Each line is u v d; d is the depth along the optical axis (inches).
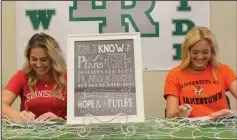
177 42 93.0
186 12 92.9
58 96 68.5
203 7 93.0
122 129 45.7
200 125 49.7
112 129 47.7
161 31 92.7
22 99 70.7
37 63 66.6
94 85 47.8
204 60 67.4
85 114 46.6
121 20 92.7
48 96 68.6
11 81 69.9
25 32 93.6
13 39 93.7
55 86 68.9
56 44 69.2
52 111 68.3
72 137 43.4
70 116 46.6
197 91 68.2
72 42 50.1
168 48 93.0
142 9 92.4
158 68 93.3
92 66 49.0
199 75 69.6
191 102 68.1
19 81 69.9
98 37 50.2
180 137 42.1
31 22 93.4
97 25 93.0
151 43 92.7
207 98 67.7
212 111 66.7
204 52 66.4
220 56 94.7
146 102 94.7
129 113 46.5
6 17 93.1
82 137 43.1
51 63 68.1
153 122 51.5
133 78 48.1
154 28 92.7
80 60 49.3
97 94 47.5
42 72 67.7
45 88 69.6
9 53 93.6
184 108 59.6
